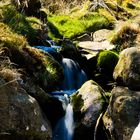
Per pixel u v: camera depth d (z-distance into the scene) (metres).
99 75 8.22
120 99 5.80
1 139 4.93
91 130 6.09
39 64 6.92
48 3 16.67
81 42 10.60
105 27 12.90
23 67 6.52
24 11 11.18
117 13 14.98
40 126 5.41
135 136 4.94
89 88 6.46
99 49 9.70
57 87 7.32
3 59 6.03
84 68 8.53
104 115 6.03
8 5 9.39
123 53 6.55
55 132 6.22
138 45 10.01
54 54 8.00
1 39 6.37
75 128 6.19
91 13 13.51
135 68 6.04
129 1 17.16
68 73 7.91
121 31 10.52
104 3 14.84
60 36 11.50
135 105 5.71
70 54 8.40
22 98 5.39
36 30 9.45
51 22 12.13
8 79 5.39
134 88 5.98
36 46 8.70
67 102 6.62
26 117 5.24
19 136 5.12
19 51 6.55
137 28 10.59
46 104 6.23
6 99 5.15
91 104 6.22
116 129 5.69
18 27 8.95
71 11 15.10
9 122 5.03
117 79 6.32
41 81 6.76
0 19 8.62
